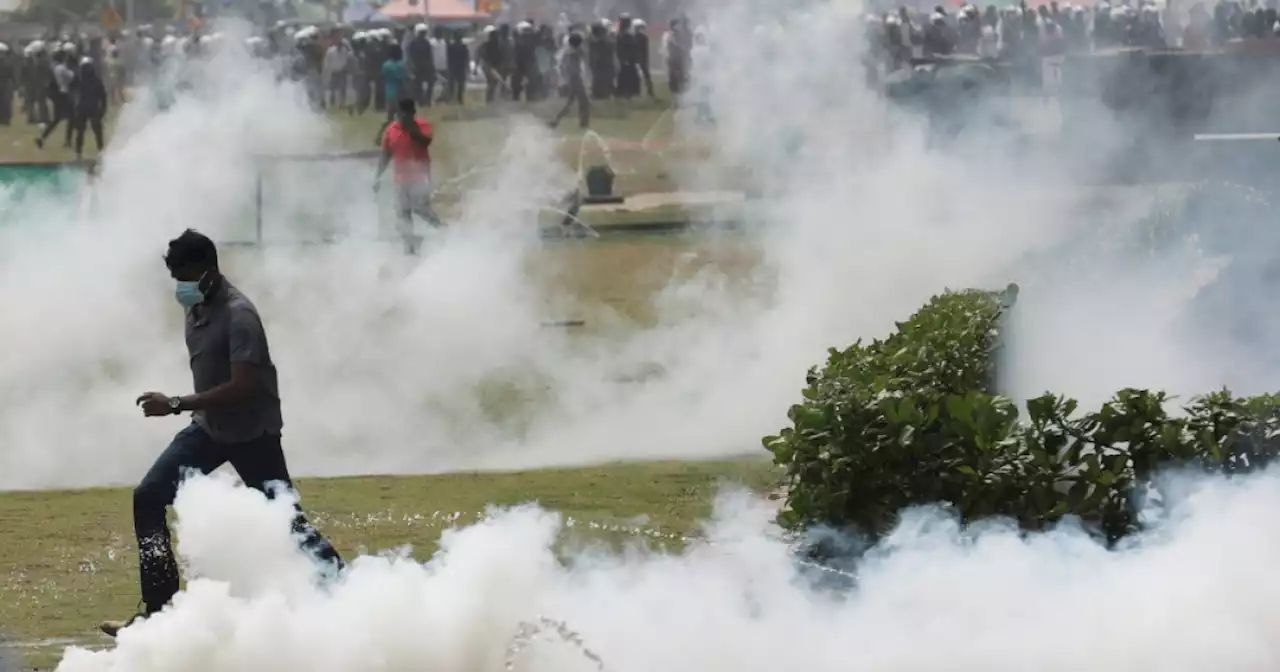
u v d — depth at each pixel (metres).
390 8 160.12
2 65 125.75
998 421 23.23
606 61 131.62
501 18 161.00
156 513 20.91
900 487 23.30
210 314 21.33
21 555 26.38
